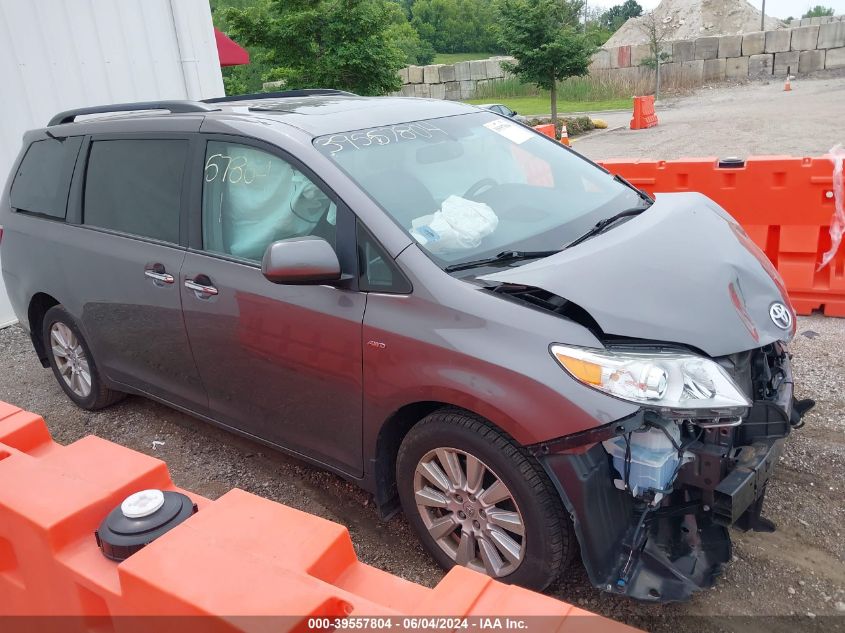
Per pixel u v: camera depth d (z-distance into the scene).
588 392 2.39
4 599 2.07
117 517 1.74
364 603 1.45
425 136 3.53
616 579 2.46
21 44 7.16
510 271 2.79
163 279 3.66
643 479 2.46
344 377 2.97
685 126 20.73
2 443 2.19
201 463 4.09
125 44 8.09
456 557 2.85
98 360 4.42
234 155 3.46
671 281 2.74
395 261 2.84
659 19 48.09
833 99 23.67
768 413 2.62
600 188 3.73
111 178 4.10
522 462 2.54
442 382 2.62
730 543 2.58
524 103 34.75
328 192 3.06
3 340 6.71
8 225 4.79
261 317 3.22
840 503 3.25
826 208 5.23
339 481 3.78
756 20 46.47
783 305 2.98
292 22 14.95
